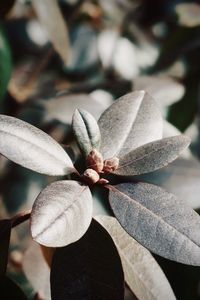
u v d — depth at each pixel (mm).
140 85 662
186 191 532
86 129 401
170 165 542
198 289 622
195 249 348
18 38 931
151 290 406
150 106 433
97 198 588
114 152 411
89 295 378
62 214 339
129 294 646
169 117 712
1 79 634
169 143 394
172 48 792
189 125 716
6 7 643
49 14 658
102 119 423
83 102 602
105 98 708
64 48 658
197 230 357
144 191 379
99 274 382
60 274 381
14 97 682
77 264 384
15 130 367
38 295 484
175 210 367
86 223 346
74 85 759
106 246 386
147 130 422
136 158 394
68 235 330
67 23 769
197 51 788
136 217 366
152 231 358
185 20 778
